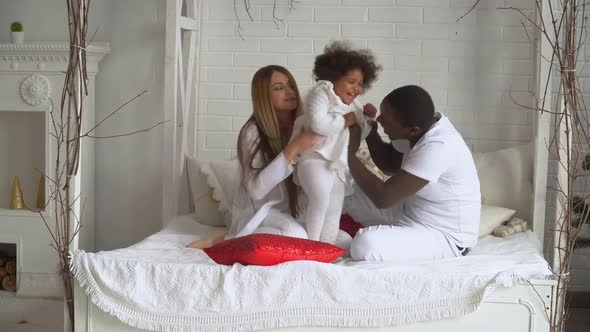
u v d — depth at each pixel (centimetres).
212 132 508
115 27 510
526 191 450
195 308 312
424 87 488
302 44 496
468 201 357
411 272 311
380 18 488
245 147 377
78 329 324
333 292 309
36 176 538
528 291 312
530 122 481
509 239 407
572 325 454
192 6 493
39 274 502
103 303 315
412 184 341
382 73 490
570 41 364
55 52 482
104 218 521
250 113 504
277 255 315
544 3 418
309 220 360
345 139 355
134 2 506
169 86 470
